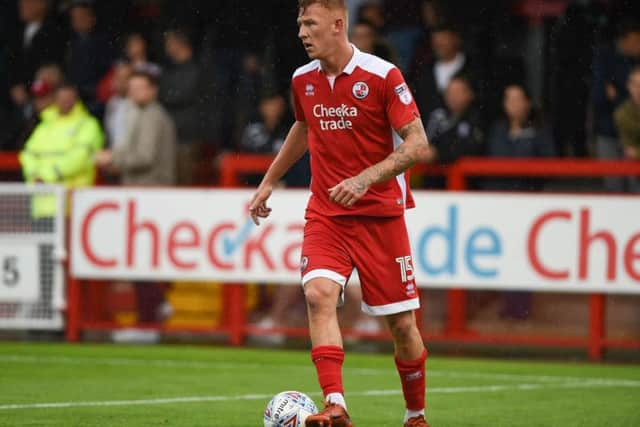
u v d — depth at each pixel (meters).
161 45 48.50
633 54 42.16
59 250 39.97
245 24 47.22
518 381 31.66
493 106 41.03
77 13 48.25
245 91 46.00
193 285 40.00
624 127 38.94
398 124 19.91
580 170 37.00
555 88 44.22
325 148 20.58
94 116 47.31
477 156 38.50
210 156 44.38
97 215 39.69
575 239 36.66
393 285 20.38
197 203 38.81
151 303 40.25
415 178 38.47
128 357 36.06
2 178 42.81
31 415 24.09
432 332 38.28
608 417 25.09
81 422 23.20
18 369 32.66
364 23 40.44
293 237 38.03
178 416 24.30
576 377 32.78
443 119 38.78
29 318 40.41
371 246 20.31
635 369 34.97
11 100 48.47
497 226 37.06
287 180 40.22
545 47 47.22
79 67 47.91
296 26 47.03
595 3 43.94
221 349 38.62
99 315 40.56
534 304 37.62
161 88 44.31
